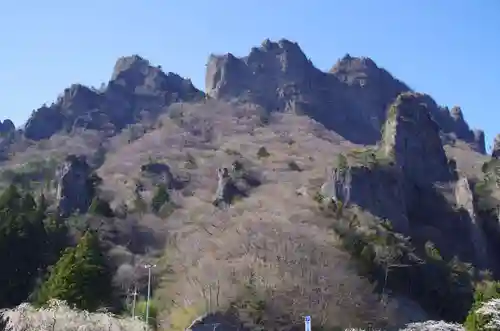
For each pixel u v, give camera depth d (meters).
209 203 95.62
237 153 129.75
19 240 64.88
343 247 73.19
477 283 79.81
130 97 188.75
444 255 91.06
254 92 194.62
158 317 60.38
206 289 60.41
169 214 90.19
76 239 72.81
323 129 172.38
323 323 60.12
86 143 155.38
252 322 58.16
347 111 196.75
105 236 78.88
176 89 199.50
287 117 176.12
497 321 49.28
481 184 111.44
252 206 84.00
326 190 96.31
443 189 105.75
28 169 120.00
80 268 55.66
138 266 69.44
